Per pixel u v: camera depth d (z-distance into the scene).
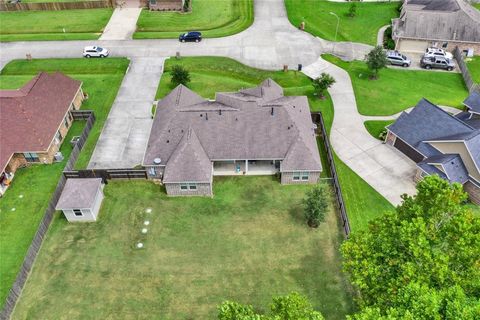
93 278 35.94
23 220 41.00
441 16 65.31
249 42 68.75
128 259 37.38
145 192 43.56
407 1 72.19
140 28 72.88
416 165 43.50
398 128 47.47
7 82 60.72
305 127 45.97
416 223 26.62
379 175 45.25
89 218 40.59
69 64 64.12
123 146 49.25
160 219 40.84
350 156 47.66
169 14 76.88
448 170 41.47
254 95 49.44
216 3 80.38
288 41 69.06
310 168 42.44
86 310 33.69
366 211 41.31
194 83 59.25
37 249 38.00
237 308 25.30
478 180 41.84
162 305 33.94
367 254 28.11
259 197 42.91
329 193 43.19
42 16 77.44
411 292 23.59
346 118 53.22
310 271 36.19
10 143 45.34
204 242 38.72
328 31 71.94
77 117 53.50
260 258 37.28
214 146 43.78
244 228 39.88
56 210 41.72
